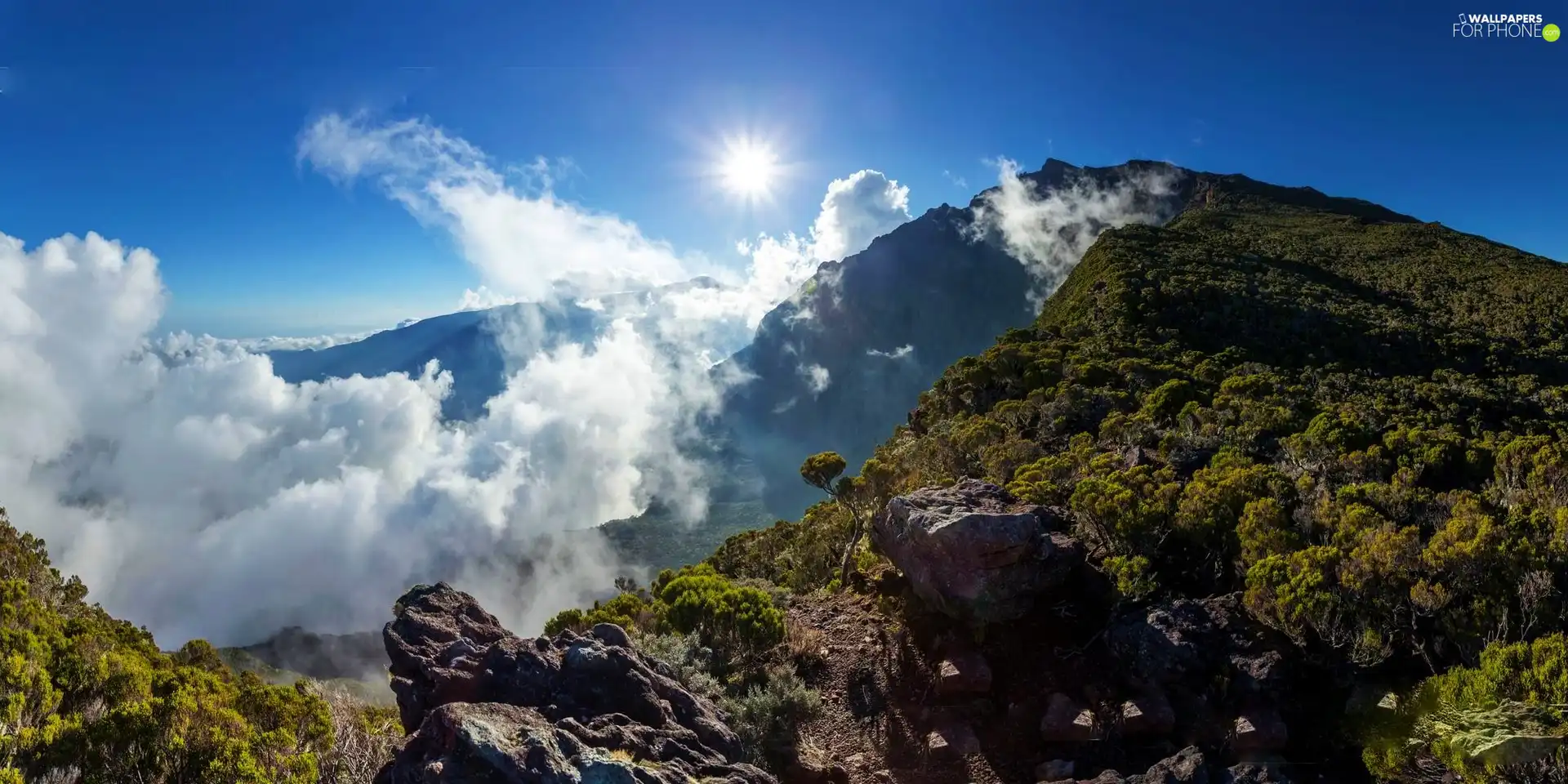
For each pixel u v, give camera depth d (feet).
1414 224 444.96
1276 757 30.27
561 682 28.50
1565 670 25.25
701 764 25.26
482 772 21.49
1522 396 167.02
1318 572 35.22
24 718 30.83
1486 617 32.55
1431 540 37.19
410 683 29.86
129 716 31.86
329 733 35.47
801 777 32.30
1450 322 247.70
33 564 66.03
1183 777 28.07
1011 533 40.93
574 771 21.62
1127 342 193.47
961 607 41.06
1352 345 205.98
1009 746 33.94
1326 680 33.96
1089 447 84.84
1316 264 338.75
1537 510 41.70
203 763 30.66
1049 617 41.34
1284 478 53.31
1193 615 37.96
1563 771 23.07
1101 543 47.62
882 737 35.37
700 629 42.98
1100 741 33.09
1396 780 27.40
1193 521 45.65
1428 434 79.05
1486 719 25.55
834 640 43.52
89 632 45.06
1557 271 323.16
